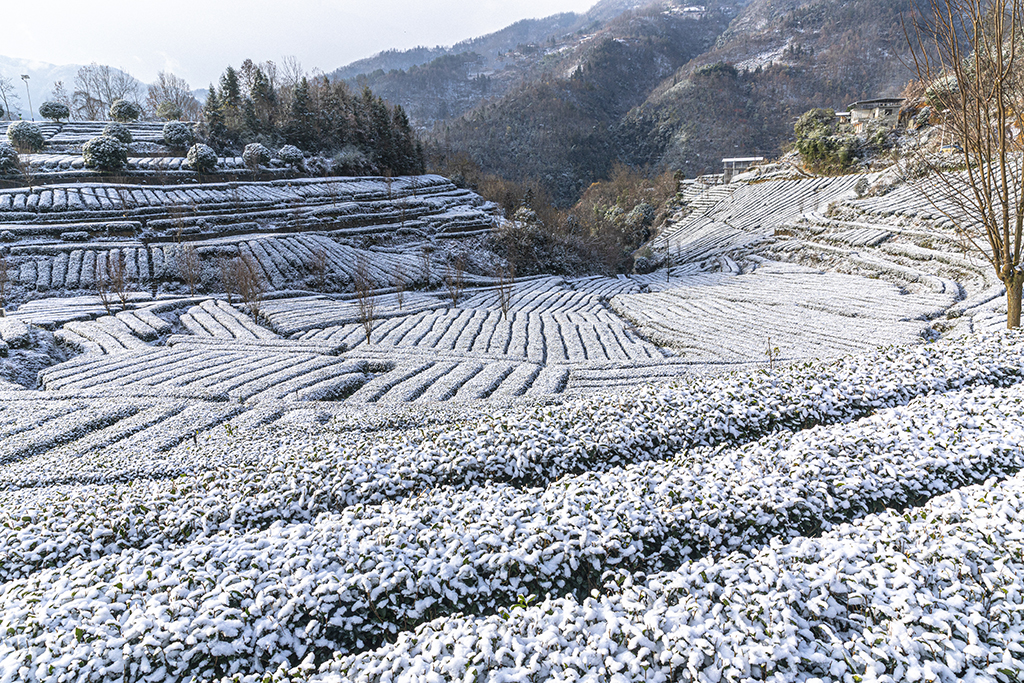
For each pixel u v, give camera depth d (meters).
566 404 13.42
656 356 25.28
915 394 12.01
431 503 8.82
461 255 52.09
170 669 5.68
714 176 95.62
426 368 23.95
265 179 60.06
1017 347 13.36
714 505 8.00
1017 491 7.46
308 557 7.21
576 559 7.21
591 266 60.44
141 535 8.63
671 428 11.30
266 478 10.13
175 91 99.25
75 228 41.38
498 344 27.64
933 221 45.75
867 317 30.92
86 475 12.36
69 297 35.22
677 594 6.18
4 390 21.14
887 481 8.49
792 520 7.97
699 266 60.97
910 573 6.07
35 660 5.63
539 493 9.15
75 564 7.74
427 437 11.71
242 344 27.33
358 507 8.63
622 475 9.19
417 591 6.81
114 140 52.59
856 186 62.22
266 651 5.98
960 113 14.12
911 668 4.93
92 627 5.92
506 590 6.93
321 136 72.31
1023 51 12.73
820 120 84.44
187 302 35.34
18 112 84.25
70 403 18.98
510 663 5.40
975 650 5.05
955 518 7.16
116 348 26.48
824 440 9.80
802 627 5.54
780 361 22.94
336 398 21.30
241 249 43.22
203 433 15.55
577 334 30.22
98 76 101.50
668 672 5.16
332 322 32.12
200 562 7.48
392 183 66.62
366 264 45.00
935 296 32.84
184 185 52.84
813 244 53.28
